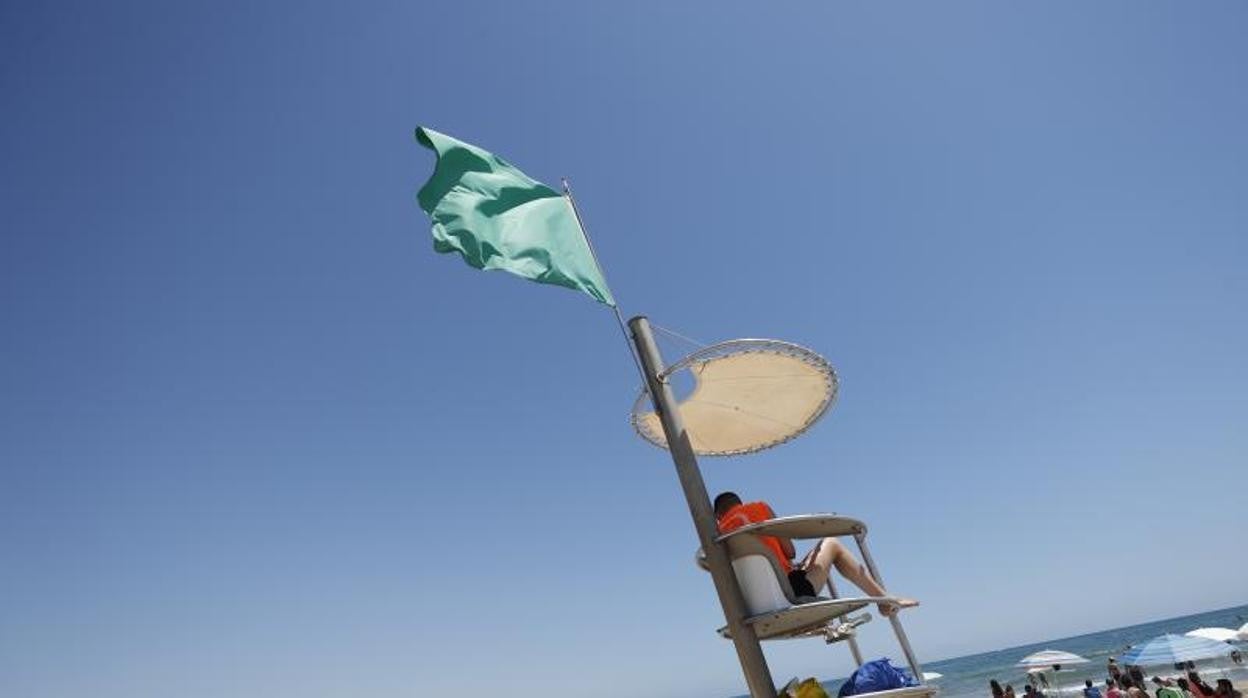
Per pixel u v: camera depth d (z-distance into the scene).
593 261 5.47
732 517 4.48
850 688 4.02
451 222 5.11
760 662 4.07
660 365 5.02
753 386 5.25
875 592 4.45
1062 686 54.06
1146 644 23.48
